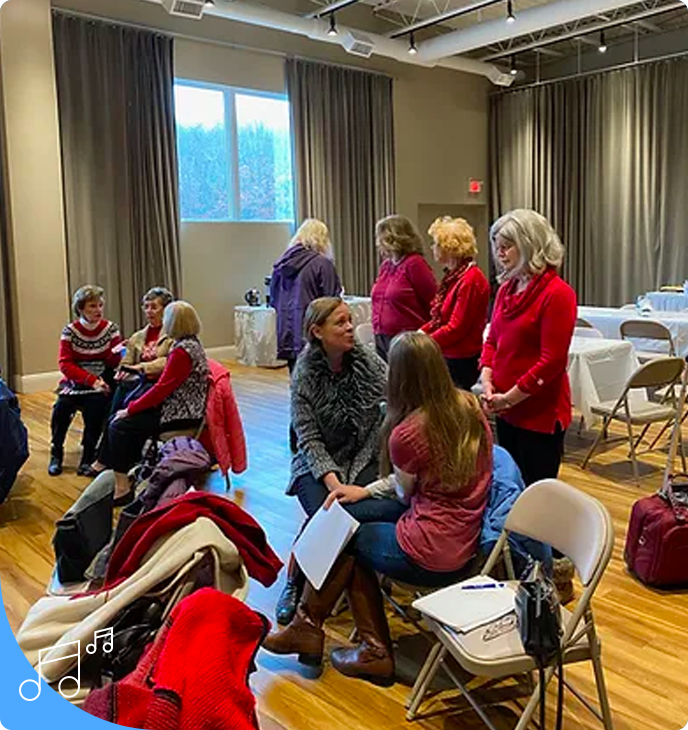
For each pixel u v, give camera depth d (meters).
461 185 10.27
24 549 3.19
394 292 3.66
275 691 2.19
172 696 1.28
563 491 1.89
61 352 4.23
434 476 2.06
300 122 8.21
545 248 2.59
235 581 1.80
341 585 2.27
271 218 8.37
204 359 3.60
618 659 2.31
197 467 2.38
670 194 8.95
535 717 2.02
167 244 7.25
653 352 5.16
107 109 6.72
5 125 6.07
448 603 1.90
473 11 7.78
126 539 1.82
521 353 2.67
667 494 2.86
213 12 6.52
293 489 2.59
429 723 2.03
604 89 9.34
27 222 6.27
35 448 4.73
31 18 6.11
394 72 9.24
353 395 2.53
